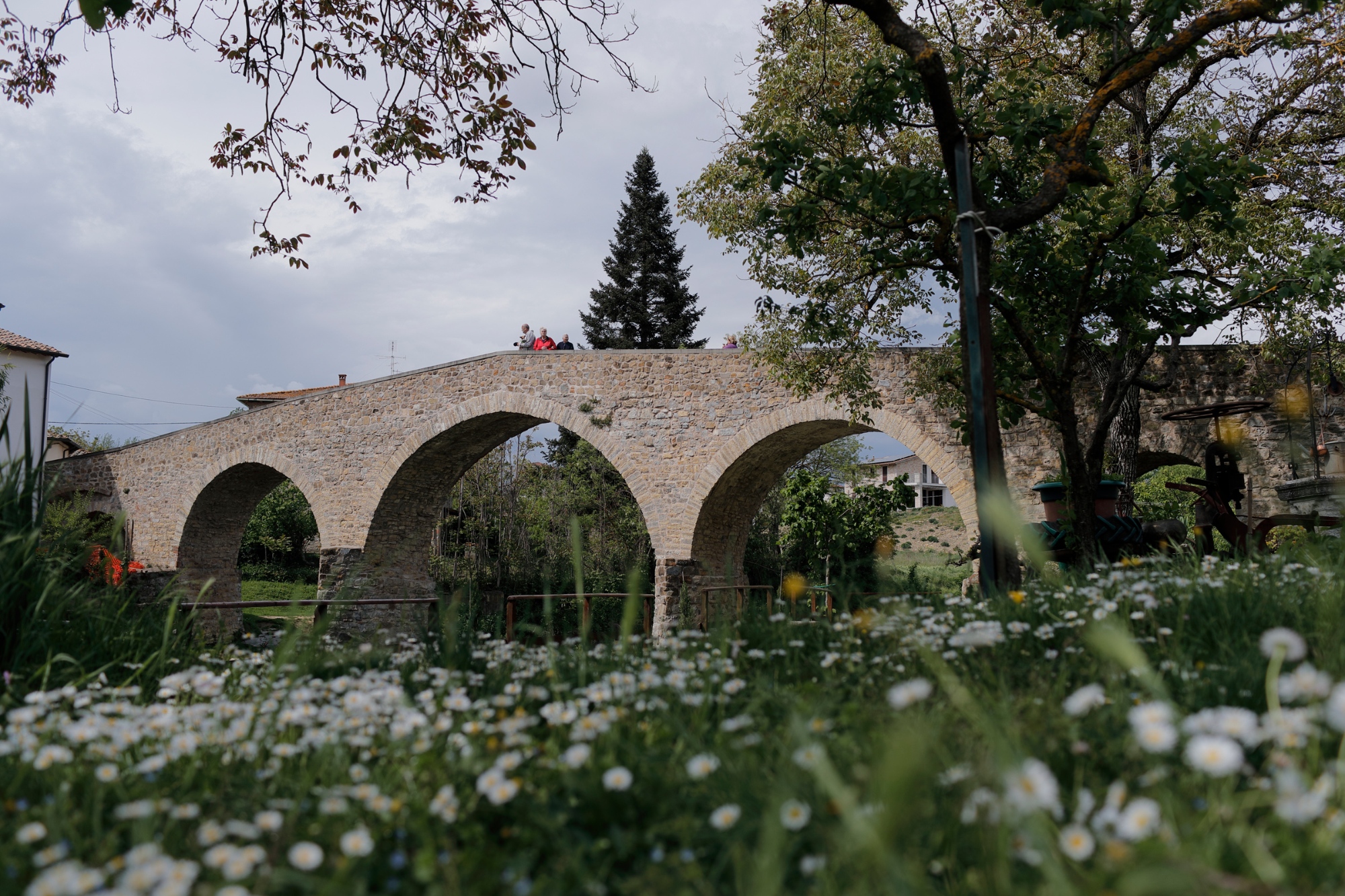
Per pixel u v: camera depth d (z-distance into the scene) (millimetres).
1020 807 1256
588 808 1733
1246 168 6918
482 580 25641
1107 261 7426
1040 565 1896
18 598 3719
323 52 7914
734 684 2434
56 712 2707
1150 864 1172
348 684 2805
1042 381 7543
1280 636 1640
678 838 1606
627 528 29125
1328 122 12344
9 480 4113
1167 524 7449
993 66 10930
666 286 40750
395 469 23344
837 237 11625
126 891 1334
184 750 2041
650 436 19984
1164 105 12047
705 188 13492
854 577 4082
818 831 1474
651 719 2262
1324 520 6594
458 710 2406
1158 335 7684
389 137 8125
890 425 17250
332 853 1609
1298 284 7828
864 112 7656
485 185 8445
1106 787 1671
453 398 22578
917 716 1937
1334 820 1308
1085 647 2758
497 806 1804
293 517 39594
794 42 11492
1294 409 7113
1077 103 11383
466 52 7828
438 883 1463
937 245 7719
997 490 1925
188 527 28359
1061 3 6871
